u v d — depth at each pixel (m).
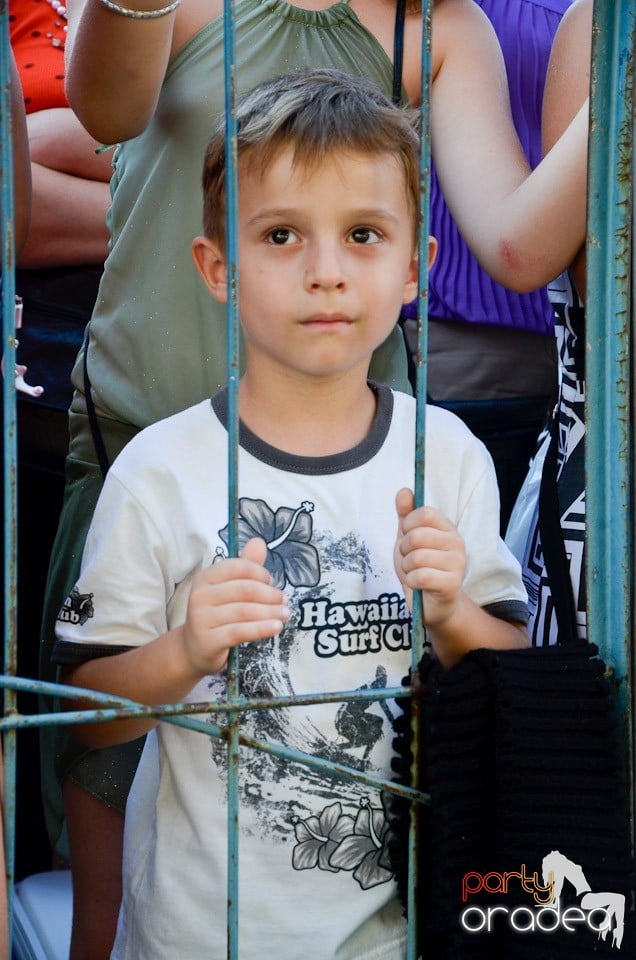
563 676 1.39
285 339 1.53
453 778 1.35
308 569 1.56
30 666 2.81
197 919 1.51
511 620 1.66
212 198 1.69
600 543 1.47
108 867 1.89
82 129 2.62
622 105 1.43
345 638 1.56
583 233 1.91
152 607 1.56
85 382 1.97
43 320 2.60
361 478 1.61
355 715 1.54
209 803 1.52
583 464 1.90
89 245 2.62
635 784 1.45
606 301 1.46
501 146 2.06
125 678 1.44
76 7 1.96
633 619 1.45
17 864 2.76
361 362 1.60
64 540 2.04
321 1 1.92
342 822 1.53
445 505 1.67
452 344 2.46
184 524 1.56
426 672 1.36
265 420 1.61
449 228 2.42
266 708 1.29
